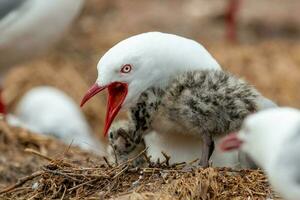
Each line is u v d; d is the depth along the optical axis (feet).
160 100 38.58
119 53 38.63
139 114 39.32
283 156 32.35
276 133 32.76
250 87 38.81
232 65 75.10
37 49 60.44
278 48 78.59
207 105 37.88
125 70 38.63
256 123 33.40
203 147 38.45
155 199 36.24
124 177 37.86
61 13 59.06
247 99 38.24
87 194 37.58
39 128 63.26
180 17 88.28
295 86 73.15
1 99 61.82
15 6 58.29
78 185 37.99
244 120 36.96
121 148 40.34
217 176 37.37
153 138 40.09
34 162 48.91
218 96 37.96
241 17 87.81
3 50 59.26
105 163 40.04
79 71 76.28
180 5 90.84
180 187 36.68
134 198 36.29
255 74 74.18
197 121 38.09
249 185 37.32
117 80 38.73
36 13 58.44
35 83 74.23
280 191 32.83
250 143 33.88
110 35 83.41
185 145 39.65
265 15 87.97
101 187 37.78
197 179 36.94
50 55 77.71
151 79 39.01
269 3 90.38
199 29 86.22
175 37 39.55
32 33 59.06
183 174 37.37
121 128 40.01
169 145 39.81
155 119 39.06
